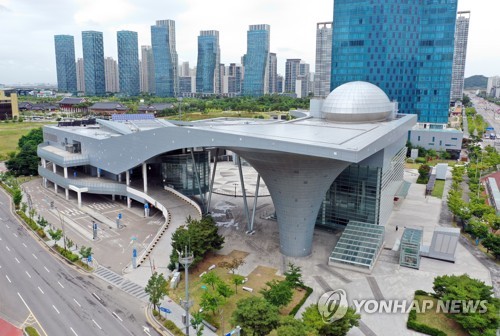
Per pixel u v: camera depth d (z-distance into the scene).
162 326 40.62
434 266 53.19
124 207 80.94
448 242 54.38
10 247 60.62
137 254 57.56
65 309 43.69
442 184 97.19
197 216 67.06
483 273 51.12
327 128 64.00
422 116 139.62
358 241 55.00
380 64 137.12
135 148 73.12
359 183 62.03
